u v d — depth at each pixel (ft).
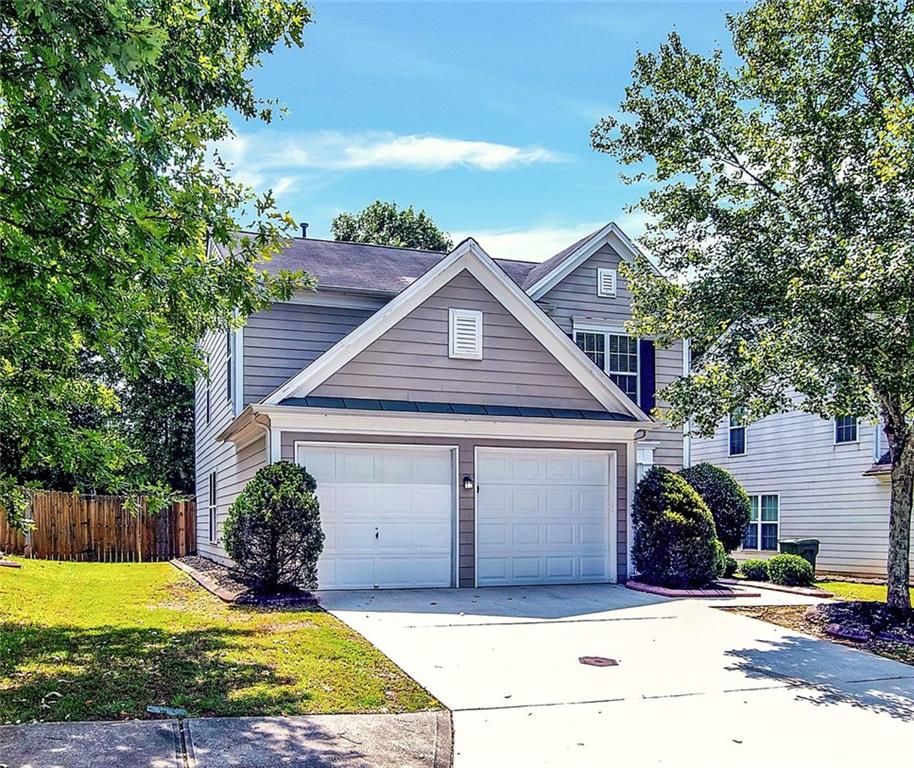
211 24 24.88
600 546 46.78
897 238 31.63
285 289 22.04
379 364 43.34
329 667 24.52
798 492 69.41
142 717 19.03
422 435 42.98
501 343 46.14
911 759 18.84
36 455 24.94
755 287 34.81
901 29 33.17
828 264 32.07
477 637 30.32
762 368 31.35
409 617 33.71
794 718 21.80
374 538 42.04
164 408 97.09
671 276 39.34
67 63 14.74
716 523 55.98
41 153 15.35
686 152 37.50
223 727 18.66
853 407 32.04
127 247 16.48
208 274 20.45
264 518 37.32
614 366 58.59
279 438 40.24
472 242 45.44
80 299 18.48
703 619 35.55
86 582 45.62
